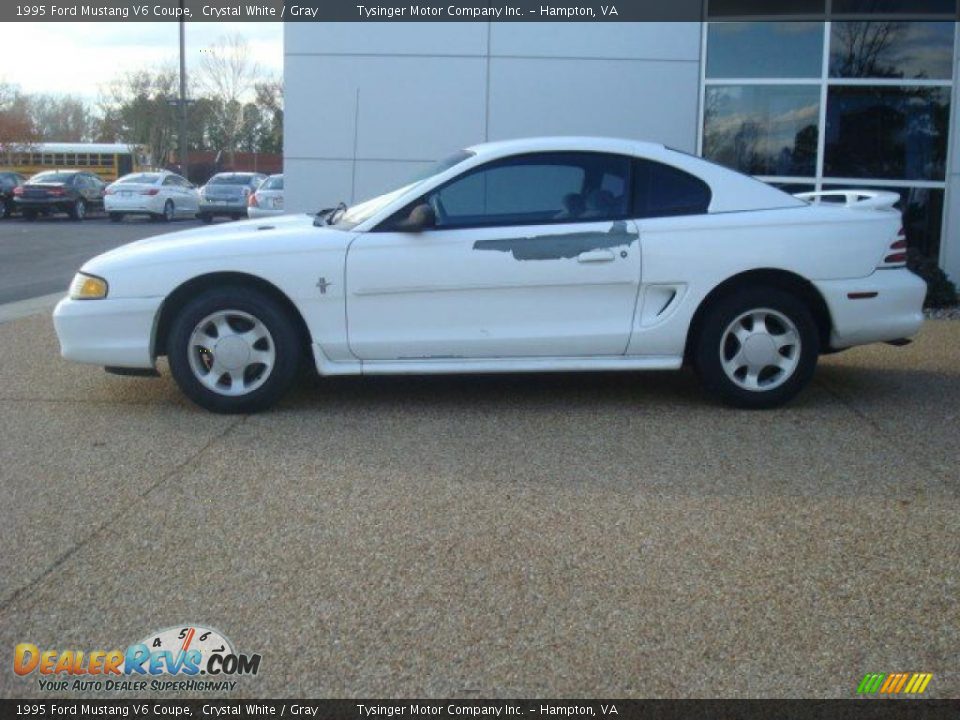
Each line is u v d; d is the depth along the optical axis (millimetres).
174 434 5934
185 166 43562
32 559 4211
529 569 4125
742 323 6402
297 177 10969
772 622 3723
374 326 6227
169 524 4574
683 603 3854
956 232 10844
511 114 10820
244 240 6250
